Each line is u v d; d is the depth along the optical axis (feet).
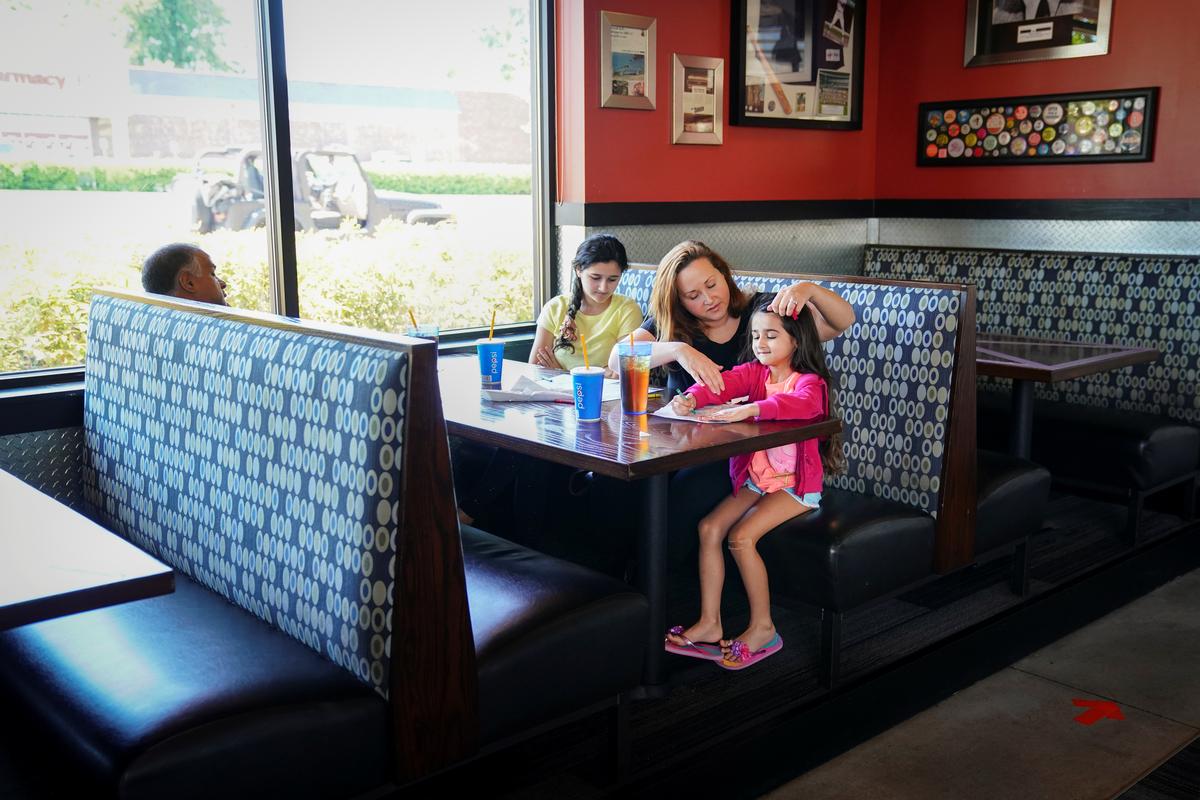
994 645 10.25
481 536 8.55
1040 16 16.40
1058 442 13.58
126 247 11.37
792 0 16.67
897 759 8.50
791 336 8.62
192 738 5.41
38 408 10.22
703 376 8.77
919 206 18.42
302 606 6.53
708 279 9.32
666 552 8.76
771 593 9.48
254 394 6.96
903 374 10.17
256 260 12.34
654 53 14.93
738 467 9.34
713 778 7.91
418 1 13.24
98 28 10.82
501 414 8.69
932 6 17.69
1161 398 14.44
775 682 9.31
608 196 14.87
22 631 6.90
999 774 8.20
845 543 8.88
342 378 6.22
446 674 6.28
